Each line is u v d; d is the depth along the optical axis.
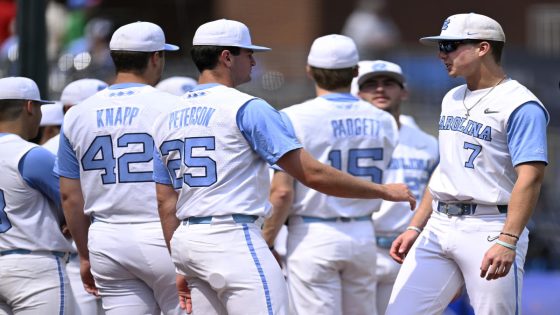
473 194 22.86
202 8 68.88
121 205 24.12
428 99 53.44
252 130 21.70
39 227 25.03
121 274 24.34
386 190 22.56
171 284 24.27
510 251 21.72
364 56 53.81
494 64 22.92
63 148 24.70
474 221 23.00
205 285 22.33
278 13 70.38
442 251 23.55
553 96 53.78
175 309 24.42
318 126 26.84
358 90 30.47
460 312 34.47
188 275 22.44
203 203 21.88
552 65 55.09
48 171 24.94
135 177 24.09
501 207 22.89
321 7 70.12
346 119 27.06
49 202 25.41
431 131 52.28
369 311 27.69
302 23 70.19
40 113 26.19
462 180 22.98
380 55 54.00
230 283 21.64
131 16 65.12
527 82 54.56
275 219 26.58
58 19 52.09
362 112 27.31
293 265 27.27
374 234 27.77
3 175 24.80
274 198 26.48
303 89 52.97
